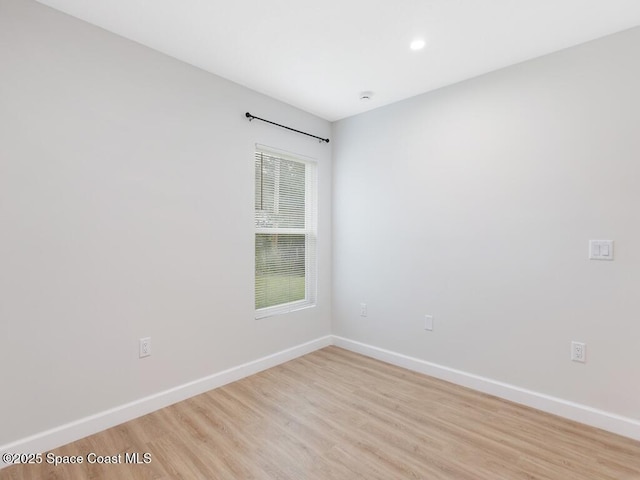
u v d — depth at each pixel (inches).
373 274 128.1
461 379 104.0
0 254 66.0
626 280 77.4
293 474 64.7
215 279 101.8
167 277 90.8
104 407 79.7
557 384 87.0
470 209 102.0
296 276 131.7
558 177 86.4
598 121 80.7
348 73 100.0
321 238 139.1
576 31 78.2
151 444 73.9
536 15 72.4
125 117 82.7
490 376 98.5
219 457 69.6
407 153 117.2
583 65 82.6
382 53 88.7
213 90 100.8
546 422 83.0
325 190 140.4
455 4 69.4
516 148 93.1
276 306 123.8
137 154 84.9
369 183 129.0
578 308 83.8
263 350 116.6
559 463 67.9
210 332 100.9
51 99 71.9
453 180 105.7
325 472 65.3
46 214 71.3
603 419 79.9
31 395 69.7
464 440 75.5
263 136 114.9
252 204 112.0
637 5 68.9
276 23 76.7
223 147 103.4
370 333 129.8
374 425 81.5
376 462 68.2
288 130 123.4
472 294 102.0
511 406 91.0
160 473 64.9
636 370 76.3
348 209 136.5
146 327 86.8
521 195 92.3
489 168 98.1
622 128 77.7
